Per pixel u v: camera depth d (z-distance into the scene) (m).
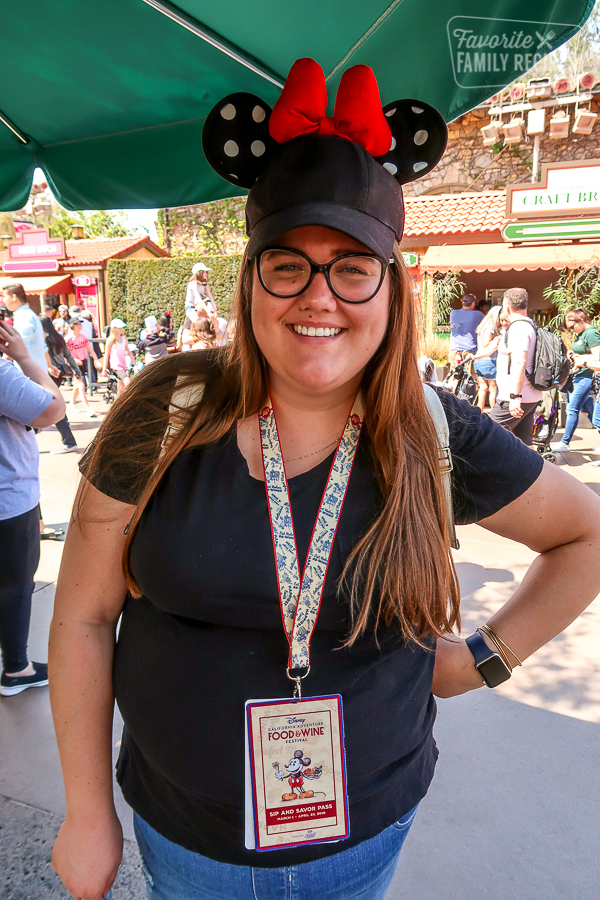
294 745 0.84
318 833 0.85
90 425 8.19
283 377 0.85
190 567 0.82
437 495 0.93
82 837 0.92
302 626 0.84
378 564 0.85
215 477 0.87
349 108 0.81
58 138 2.33
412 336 0.92
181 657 0.86
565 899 1.69
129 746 1.00
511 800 2.02
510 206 9.75
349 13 1.48
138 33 1.69
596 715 2.43
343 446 0.91
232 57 1.71
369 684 0.88
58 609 0.95
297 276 0.82
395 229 0.85
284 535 0.85
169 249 17.25
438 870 1.78
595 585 1.05
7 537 2.28
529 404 4.93
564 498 1.01
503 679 1.11
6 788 2.04
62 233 29.23
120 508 0.90
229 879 0.88
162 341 9.67
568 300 9.62
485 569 3.72
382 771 0.92
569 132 11.95
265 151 0.93
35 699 2.48
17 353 2.22
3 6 1.59
